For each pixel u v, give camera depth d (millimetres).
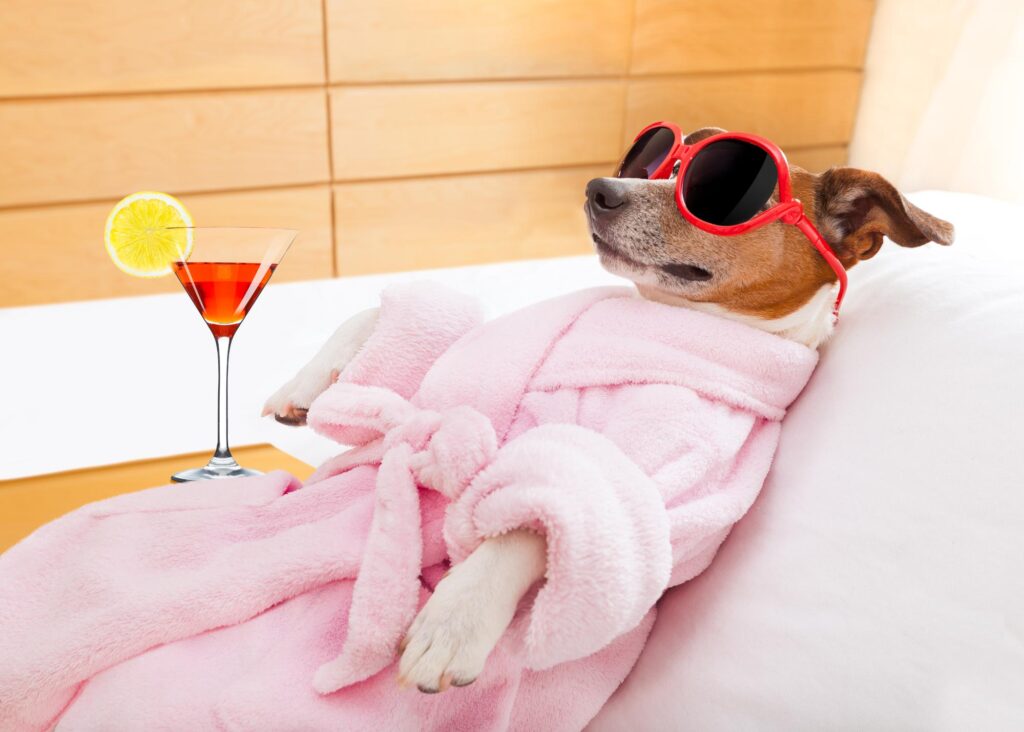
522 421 859
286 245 1120
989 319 856
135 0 2438
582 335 891
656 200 916
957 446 784
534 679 810
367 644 728
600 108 3066
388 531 777
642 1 3014
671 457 791
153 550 833
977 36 2559
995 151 2545
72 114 2463
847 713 733
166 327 1895
